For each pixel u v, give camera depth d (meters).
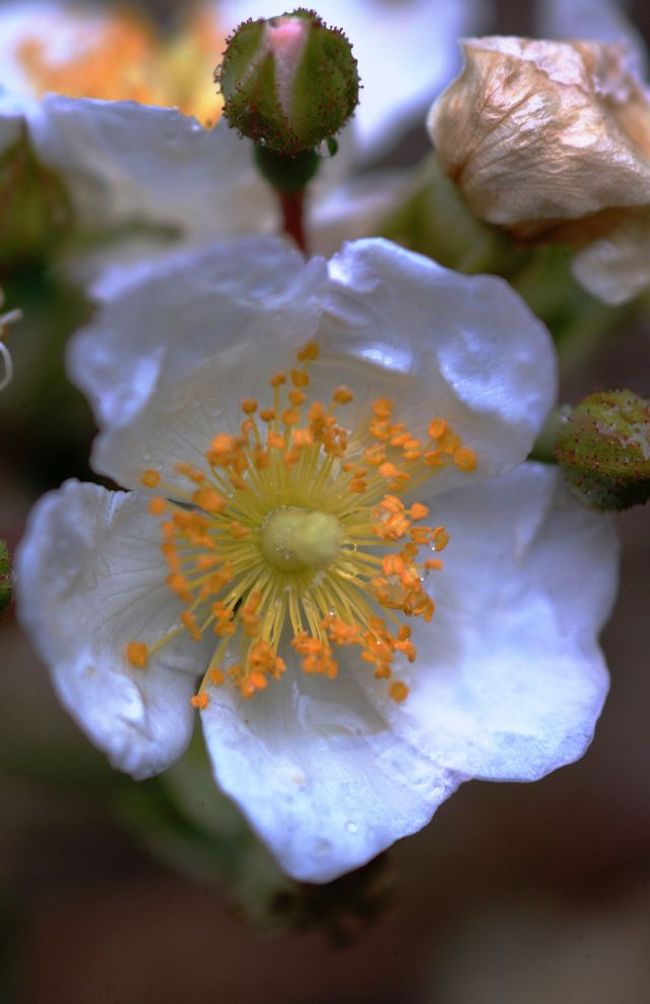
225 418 0.27
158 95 0.31
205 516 0.27
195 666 0.27
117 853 0.31
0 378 0.29
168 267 0.25
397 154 0.34
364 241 0.26
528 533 0.27
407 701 0.27
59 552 0.25
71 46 0.31
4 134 0.28
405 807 0.26
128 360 0.25
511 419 0.27
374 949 0.31
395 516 0.27
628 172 0.27
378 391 0.27
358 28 0.33
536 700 0.27
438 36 0.33
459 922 0.31
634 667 0.33
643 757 0.32
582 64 0.27
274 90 0.27
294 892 0.28
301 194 0.28
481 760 0.27
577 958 0.31
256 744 0.26
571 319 0.29
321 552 0.27
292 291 0.26
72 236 0.29
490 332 0.26
